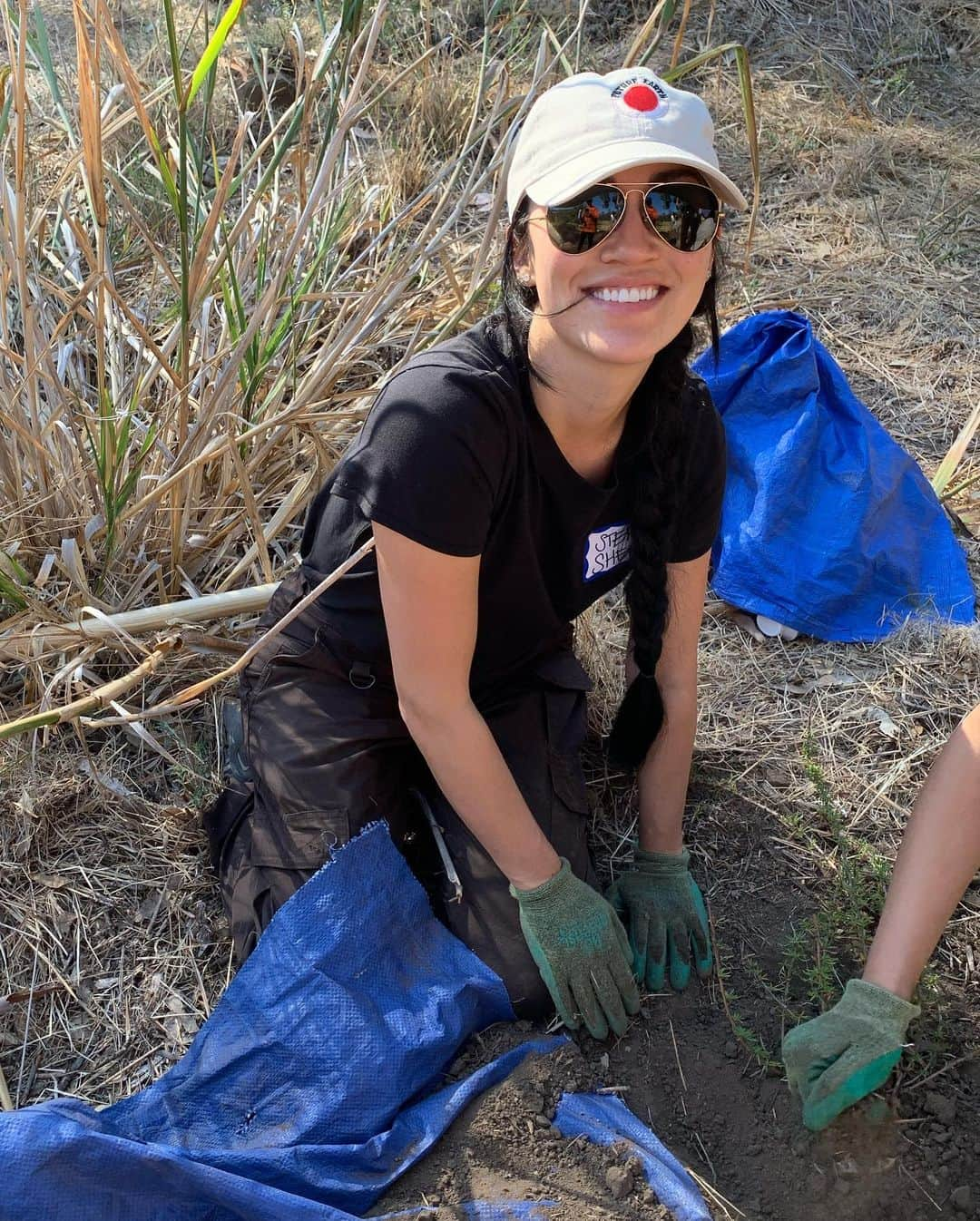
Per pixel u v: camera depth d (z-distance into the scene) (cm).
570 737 200
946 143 425
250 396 251
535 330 155
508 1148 159
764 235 375
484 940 181
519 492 164
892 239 374
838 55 467
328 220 279
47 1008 183
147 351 274
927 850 168
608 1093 171
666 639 192
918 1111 173
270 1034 166
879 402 314
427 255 260
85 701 180
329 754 188
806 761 215
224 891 193
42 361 228
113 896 198
